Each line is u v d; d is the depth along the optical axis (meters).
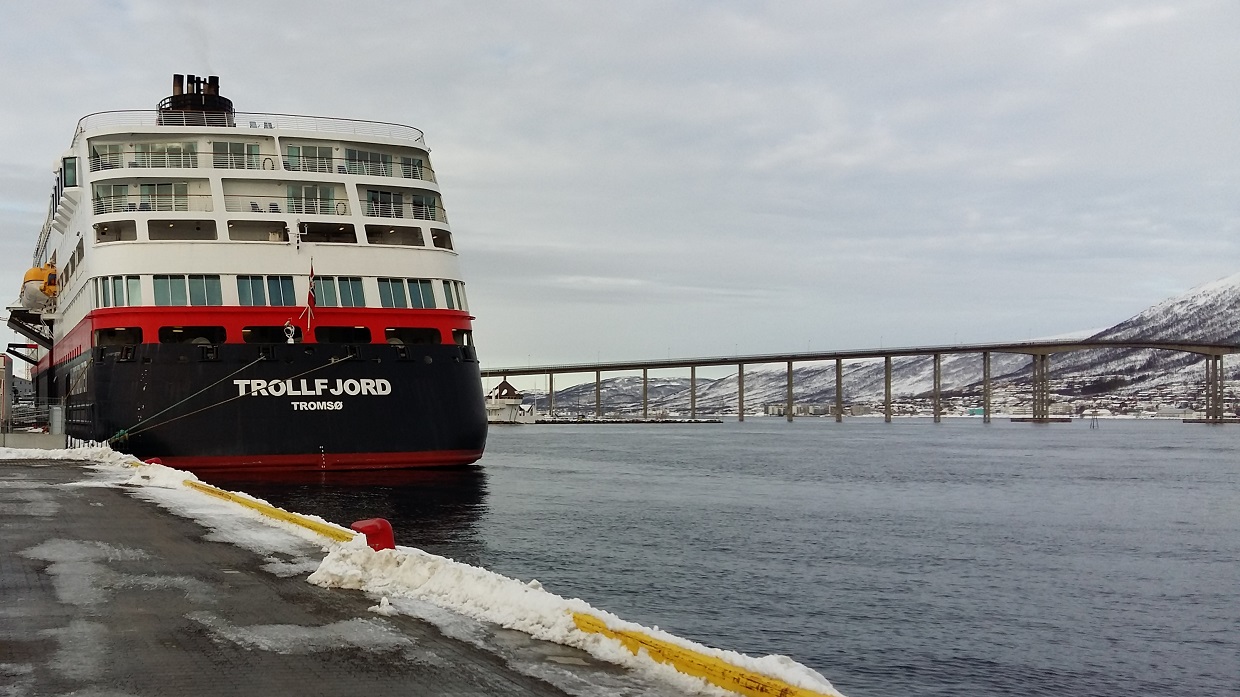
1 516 26.78
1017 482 73.38
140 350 48.62
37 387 95.19
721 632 24.56
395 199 56.03
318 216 52.31
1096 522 49.44
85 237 54.47
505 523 41.00
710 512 48.66
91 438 50.75
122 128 54.22
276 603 16.41
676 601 27.78
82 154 55.78
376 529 19.97
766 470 81.94
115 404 48.94
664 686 12.30
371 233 54.75
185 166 54.31
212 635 14.28
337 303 51.03
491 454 106.06
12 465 45.38
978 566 35.34
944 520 48.44
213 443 48.66
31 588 17.38
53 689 11.63
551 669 12.91
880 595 29.59
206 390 48.53
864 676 21.44
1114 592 31.55
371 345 50.94
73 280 62.34
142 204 52.16
